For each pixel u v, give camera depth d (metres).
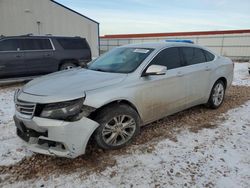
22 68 7.71
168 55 3.81
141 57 3.58
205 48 4.73
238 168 2.74
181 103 4.00
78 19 21.19
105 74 3.34
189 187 2.41
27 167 2.77
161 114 3.70
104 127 2.93
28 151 3.12
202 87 4.38
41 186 2.43
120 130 3.12
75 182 2.50
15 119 2.89
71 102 2.60
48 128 2.54
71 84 2.95
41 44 8.07
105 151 3.11
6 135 3.65
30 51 7.80
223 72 4.89
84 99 2.68
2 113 4.79
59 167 2.76
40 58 8.01
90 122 2.72
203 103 4.70
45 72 8.26
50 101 2.57
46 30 19.19
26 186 2.43
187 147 3.24
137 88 3.21
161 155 3.03
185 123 4.12
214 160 2.91
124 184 2.46
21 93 2.89
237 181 2.50
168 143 3.36
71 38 8.87
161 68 3.22
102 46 35.28
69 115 2.58
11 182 2.50
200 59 4.45
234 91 6.92
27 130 2.79
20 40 7.67
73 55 8.77
